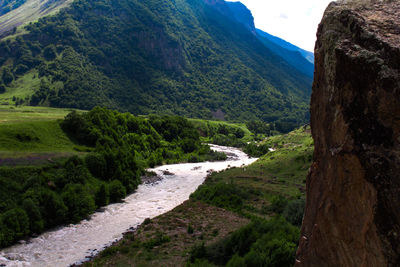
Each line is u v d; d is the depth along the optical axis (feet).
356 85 19.43
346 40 20.62
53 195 100.17
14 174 103.86
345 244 19.88
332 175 20.84
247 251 58.18
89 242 85.46
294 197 111.14
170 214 106.83
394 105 17.54
